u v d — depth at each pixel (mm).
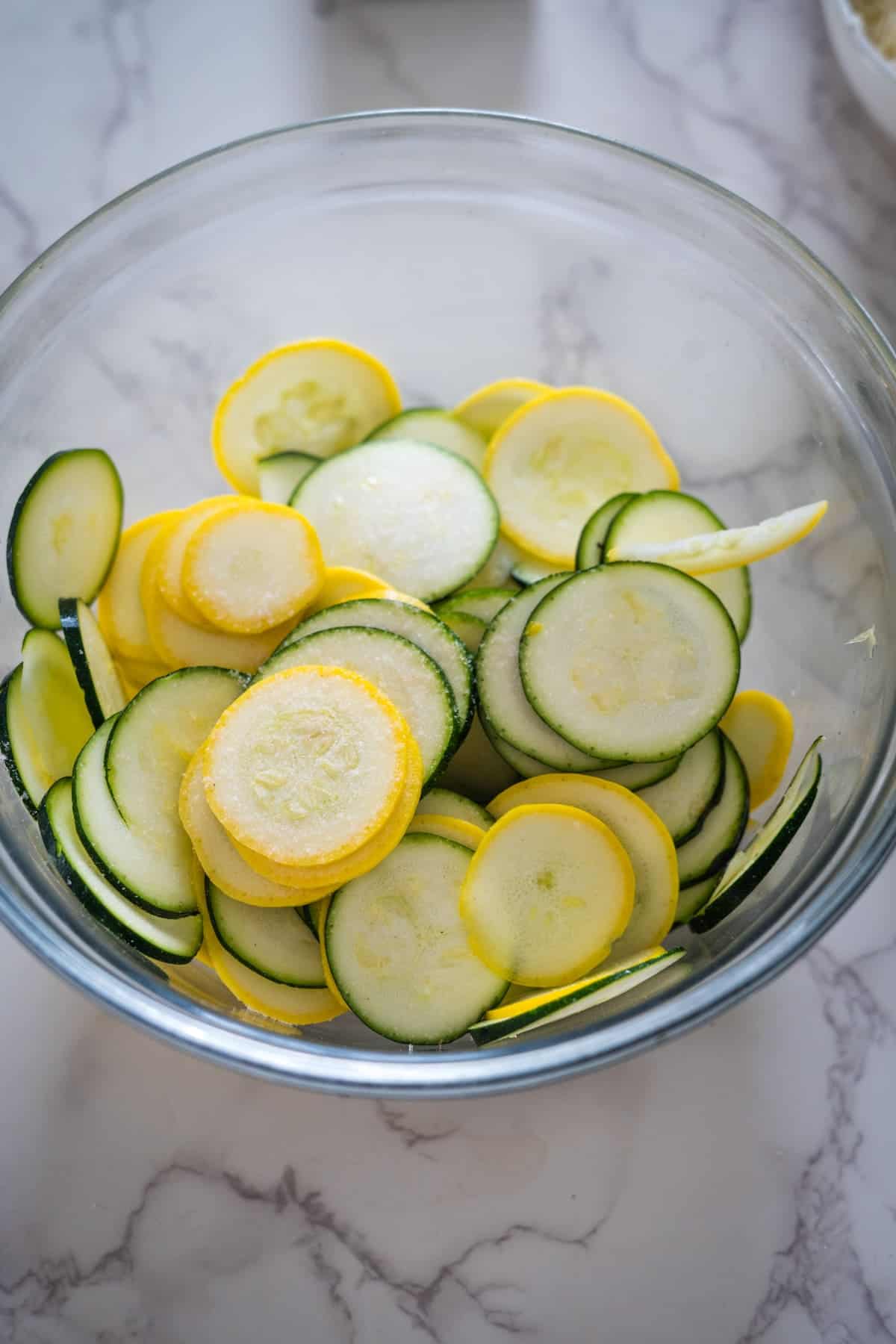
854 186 577
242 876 448
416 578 495
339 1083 426
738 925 464
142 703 459
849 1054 504
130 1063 500
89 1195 493
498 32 586
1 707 467
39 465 512
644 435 513
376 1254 490
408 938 451
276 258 536
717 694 462
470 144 512
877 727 473
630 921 457
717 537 486
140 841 450
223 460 525
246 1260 490
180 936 451
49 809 451
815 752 478
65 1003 504
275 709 449
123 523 517
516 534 510
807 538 510
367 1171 495
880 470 486
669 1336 487
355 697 449
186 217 515
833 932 514
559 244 538
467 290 548
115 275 515
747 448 525
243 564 480
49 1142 496
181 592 482
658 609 465
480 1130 498
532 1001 445
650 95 585
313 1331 486
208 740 449
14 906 441
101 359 527
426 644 463
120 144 577
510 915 451
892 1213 494
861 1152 498
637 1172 495
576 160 511
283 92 583
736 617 500
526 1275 489
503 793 464
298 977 457
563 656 462
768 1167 496
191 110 581
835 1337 487
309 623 469
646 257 529
